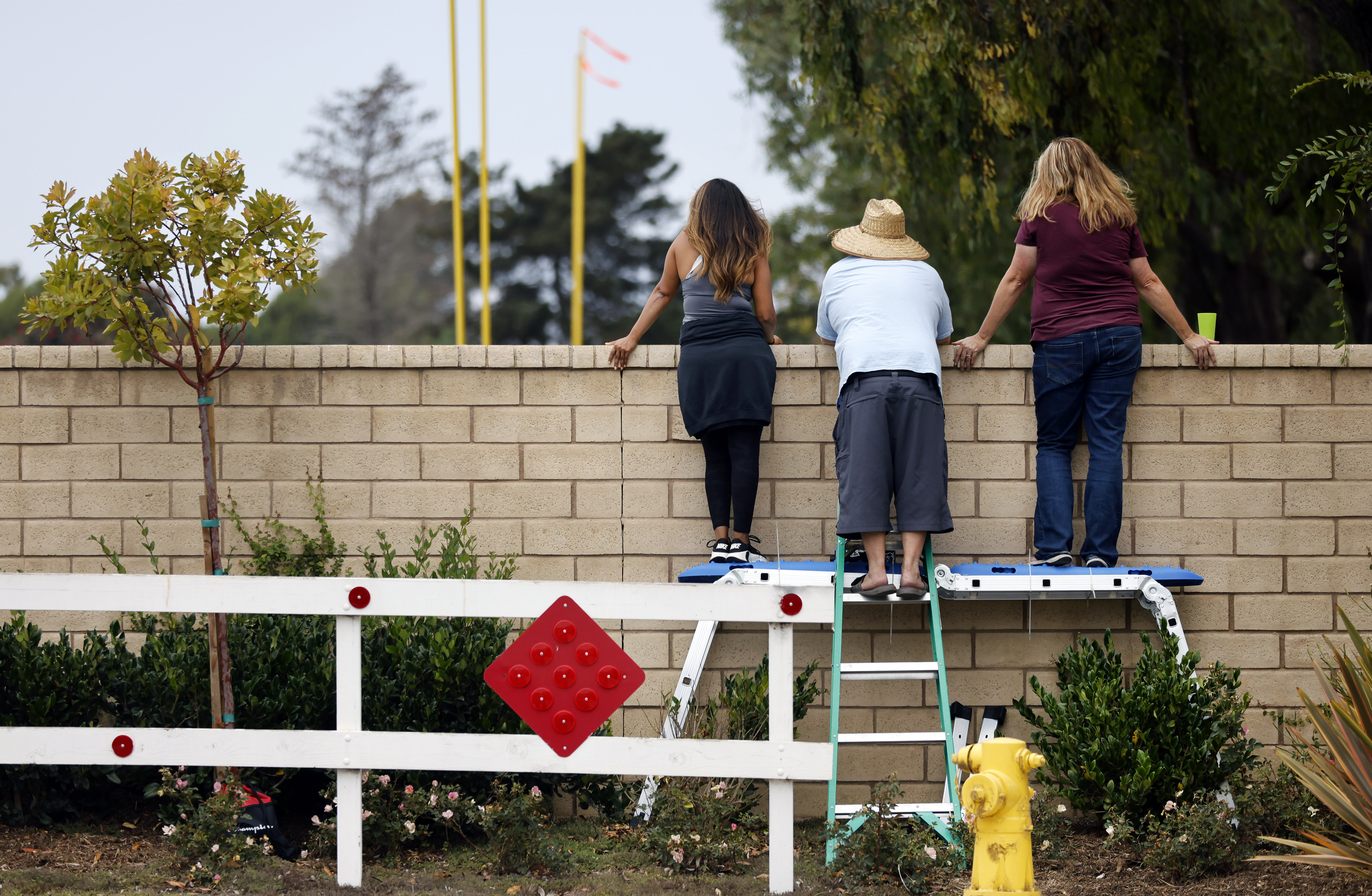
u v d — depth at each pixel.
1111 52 26.77
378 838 12.93
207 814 12.27
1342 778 12.04
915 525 13.50
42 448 15.62
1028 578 13.98
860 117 29.64
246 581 11.87
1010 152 30.56
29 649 13.80
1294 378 15.40
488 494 15.62
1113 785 13.04
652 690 15.40
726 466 15.04
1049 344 14.67
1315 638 15.30
